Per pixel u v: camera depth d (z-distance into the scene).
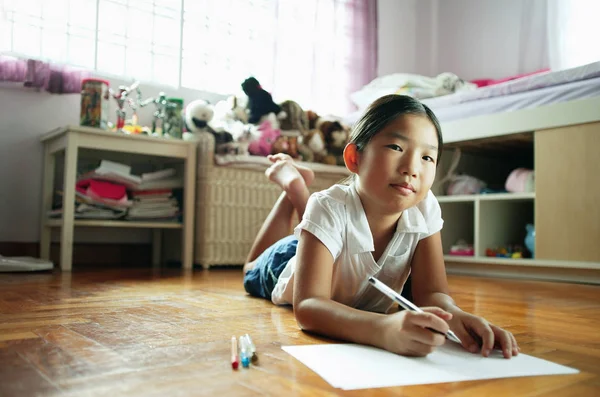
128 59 2.41
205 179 2.22
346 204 0.82
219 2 2.67
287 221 1.36
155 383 0.53
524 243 2.36
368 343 0.69
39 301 1.13
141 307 1.06
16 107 2.18
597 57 2.70
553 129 1.93
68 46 2.24
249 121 2.35
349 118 2.70
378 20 3.34
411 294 0.96
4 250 2.14
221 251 2.24
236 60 2.72
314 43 2.96
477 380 0.55
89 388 0.51
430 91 2.49
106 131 1.98
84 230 2.33
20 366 0.59
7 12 2.11
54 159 2.19
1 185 2.15
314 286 0.78
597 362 0.65
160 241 2.45
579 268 1.86
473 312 1.11
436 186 2.38
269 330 0.82
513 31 3.13
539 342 0.78
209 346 0.70
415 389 0.51
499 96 2.13
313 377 0.55
